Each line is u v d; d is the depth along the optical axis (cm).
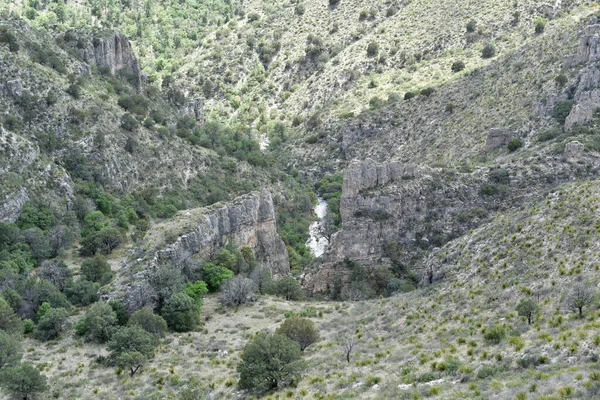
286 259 10756
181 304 7369
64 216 10962
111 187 12681
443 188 10931
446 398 3822
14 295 7700
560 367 3944
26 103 12619
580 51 13212
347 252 10612
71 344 6869
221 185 14800
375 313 7131
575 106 11238
